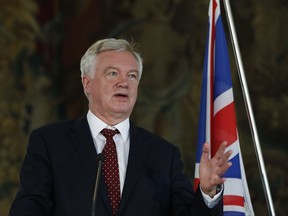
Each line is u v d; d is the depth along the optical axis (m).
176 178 7.48
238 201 8.30
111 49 7.47
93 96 7.52
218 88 8.63
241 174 8.40
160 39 17.59
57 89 17.62
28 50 17.52
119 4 17.70
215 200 6.88
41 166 7.19
